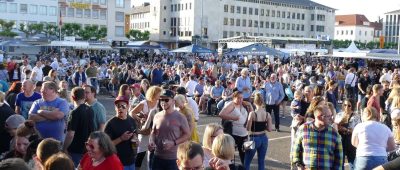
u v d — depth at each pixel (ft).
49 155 14.75
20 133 17.43
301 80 69.56
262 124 27.27
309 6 415.44
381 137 21.30
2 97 23.16
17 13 267.39
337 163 19.90
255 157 34.58
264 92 47.73
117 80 77.71
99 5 297.33
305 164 20.04
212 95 59.72
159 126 21.27
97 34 250.98
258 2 387.14
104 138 16.06
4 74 63.52
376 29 524.93
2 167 9.97
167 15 386.11
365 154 21.34
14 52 169.68
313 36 417.90
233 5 375.25
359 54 112.98
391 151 21.79
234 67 97.14
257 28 388.37
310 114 24.56
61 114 23.29
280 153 36.68
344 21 529.86
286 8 403.54
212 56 168.96
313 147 19.86
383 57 111.96
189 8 364.17
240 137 27.27
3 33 207.92
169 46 384.88
